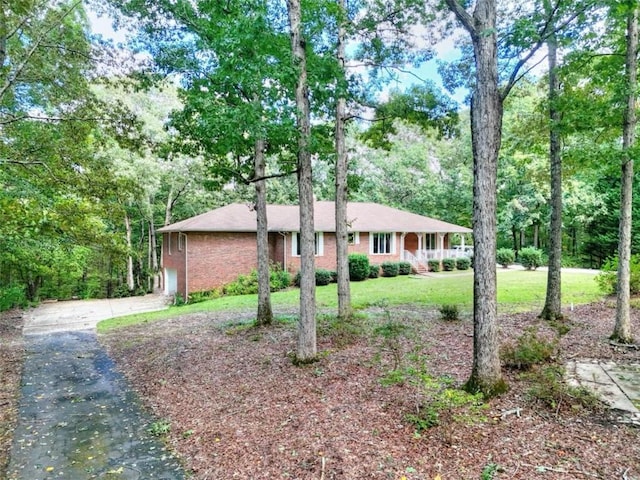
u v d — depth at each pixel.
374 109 9.70
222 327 10.27
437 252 24.91
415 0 8.07
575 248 29.95
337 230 9.82
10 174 9.09
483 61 4.80
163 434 4.73
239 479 3.63
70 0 9.20
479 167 4.85
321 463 3.72
